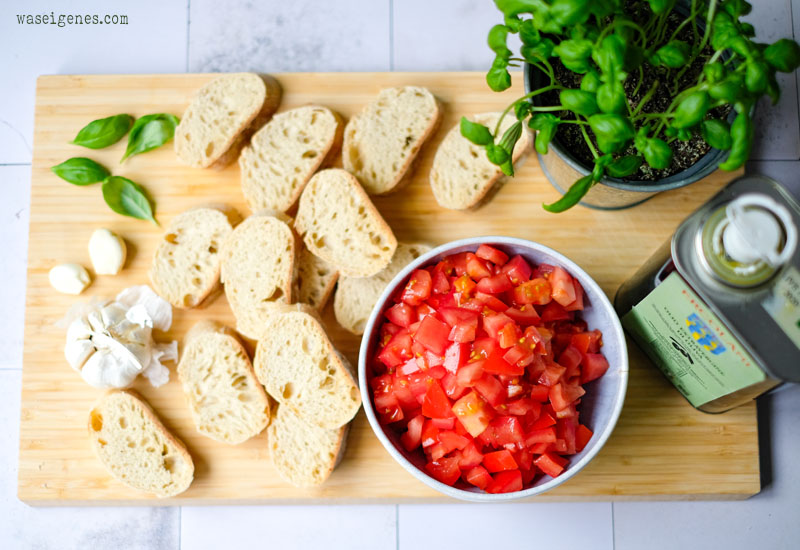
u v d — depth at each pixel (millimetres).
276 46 775
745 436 705
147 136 727
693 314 621
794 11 755
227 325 727
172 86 735
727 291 603
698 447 706
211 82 726
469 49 771
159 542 746
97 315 709
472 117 727
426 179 728
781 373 599
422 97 718
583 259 721
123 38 777
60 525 750
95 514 749
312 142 721
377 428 642
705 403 680
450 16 773
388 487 707
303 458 700
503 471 650
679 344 649
